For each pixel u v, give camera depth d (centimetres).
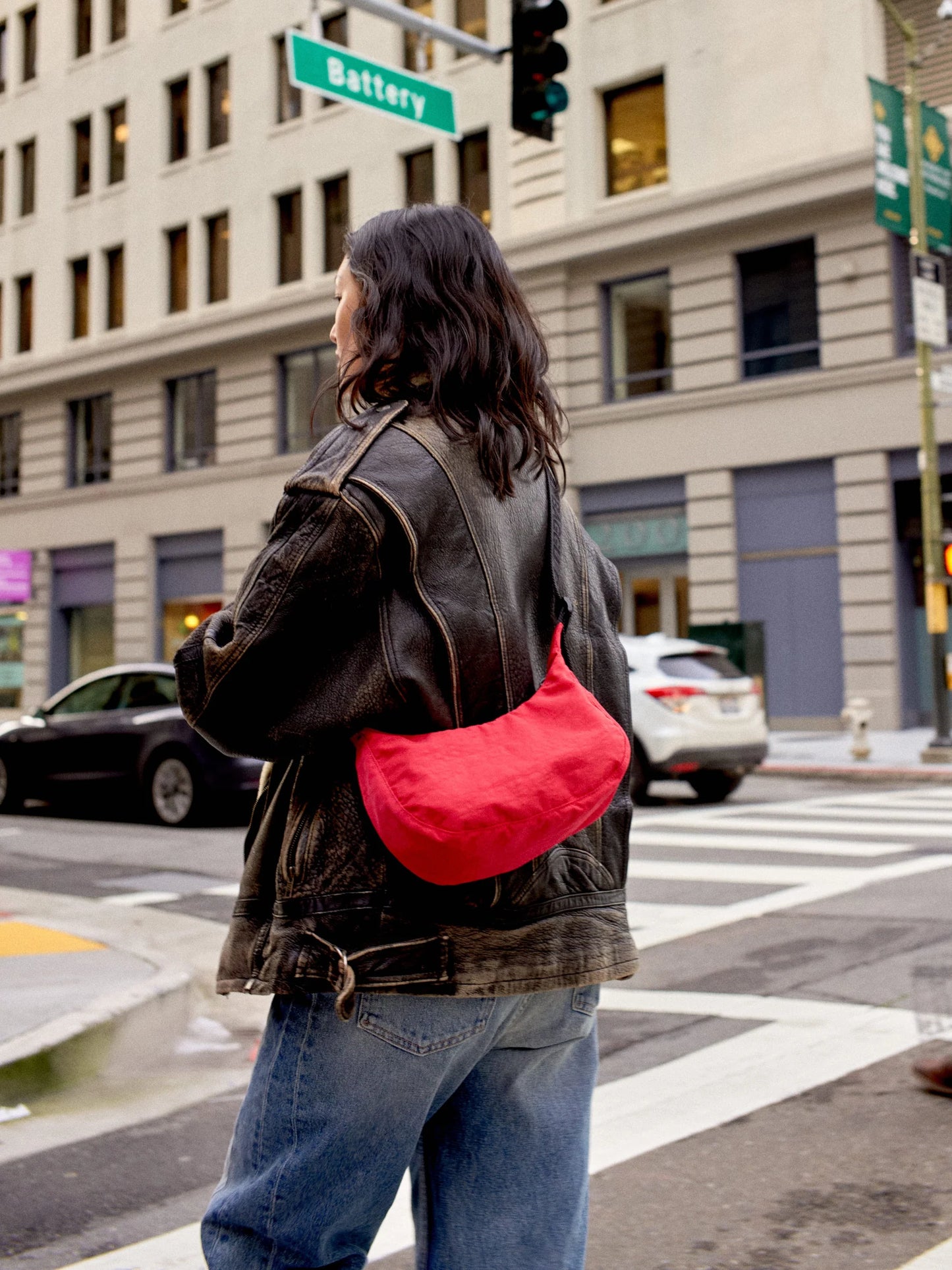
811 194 1888
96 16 2930
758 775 1524
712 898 701
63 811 1339
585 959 146
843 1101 364
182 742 1147
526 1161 155
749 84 1975
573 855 149
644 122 2109
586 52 2138
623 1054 426
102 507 2873
